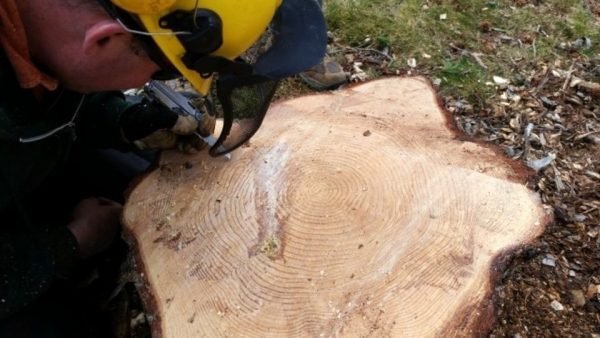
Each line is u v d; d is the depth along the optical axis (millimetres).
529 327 1892
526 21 3006
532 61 2791
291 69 1330
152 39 1202
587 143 2453
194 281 1447
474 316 1331
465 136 1735
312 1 1353
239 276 1434
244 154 1679
